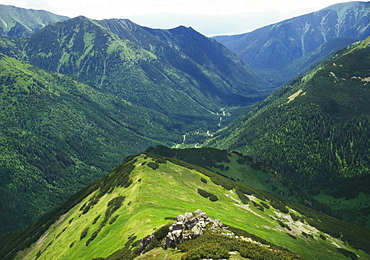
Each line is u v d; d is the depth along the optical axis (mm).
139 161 126250
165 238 49281
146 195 86812
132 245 55562
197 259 36875
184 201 90875
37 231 135875
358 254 110562
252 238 56219
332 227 135375
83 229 89062
